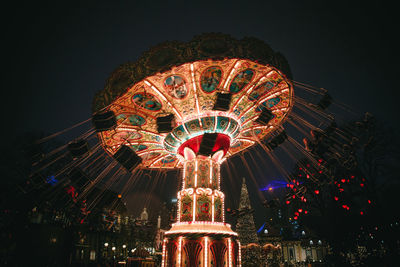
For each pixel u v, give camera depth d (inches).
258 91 551.8
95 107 499.2
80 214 828.6
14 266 601.6
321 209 882.1
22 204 603.5
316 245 1406.3
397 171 772.6
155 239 1481.3
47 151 804.0
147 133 639.8
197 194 585.3
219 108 464.1
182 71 455.8
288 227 1551.4
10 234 608.7
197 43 410.0
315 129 548.1
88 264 874.1
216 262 526.6
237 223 1153.4
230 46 412.8
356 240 800.9
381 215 749.9
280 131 662.5
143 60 423.8
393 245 705.6
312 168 663.1
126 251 1301.7
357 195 822.5
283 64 476.4
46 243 677.3
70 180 560.4
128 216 1346.0
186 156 621.0
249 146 812.0
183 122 589.3
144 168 855.7
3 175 692.1
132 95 495.2
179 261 530.9
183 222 573.6
